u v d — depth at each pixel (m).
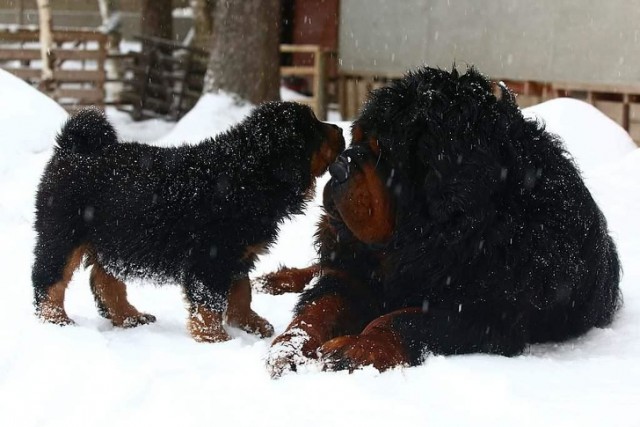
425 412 1.88
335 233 2.34
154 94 9.70
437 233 2.21
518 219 2.24
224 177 2.50
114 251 2.54
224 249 2.49
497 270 2.21
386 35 9.30
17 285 2.79
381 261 2.30
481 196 2.20
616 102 7.18
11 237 3.29
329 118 9.55
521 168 2.27
